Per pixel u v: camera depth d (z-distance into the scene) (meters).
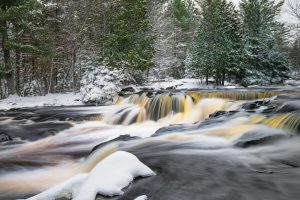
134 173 5.17
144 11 31.62
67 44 36.75
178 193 4.57
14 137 12.51
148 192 4.63
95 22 35.12
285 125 8.28
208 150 7.18
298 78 48.19
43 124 15.09
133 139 8.46
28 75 37.88
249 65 37.59
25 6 25.95
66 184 4.98
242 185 4.87
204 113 14.92
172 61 47.69
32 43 32.09
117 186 4.73
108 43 28.88
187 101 15.78
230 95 15.88
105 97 24.14
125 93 21.77
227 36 34.47
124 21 30.08
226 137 8.26
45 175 7.47
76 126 15.00
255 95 15.88
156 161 6.30
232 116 10.27
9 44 25.92
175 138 8.39
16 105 23.20
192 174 5.43
